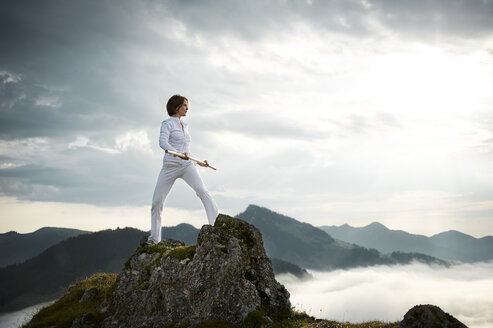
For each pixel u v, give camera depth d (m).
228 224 8.66
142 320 8.20
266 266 8.55
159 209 9.80
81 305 10.78
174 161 9.20
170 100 9.55
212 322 7.03
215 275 7.54
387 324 7.23
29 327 10.40
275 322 7.58
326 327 7.43
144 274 9.16
